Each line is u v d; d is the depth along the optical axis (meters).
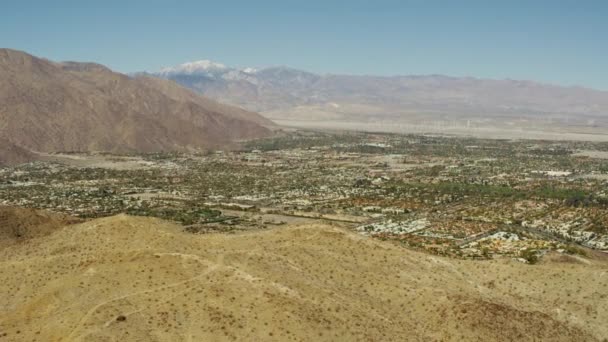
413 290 112.00
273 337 91.56
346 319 98.88
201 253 109.38
